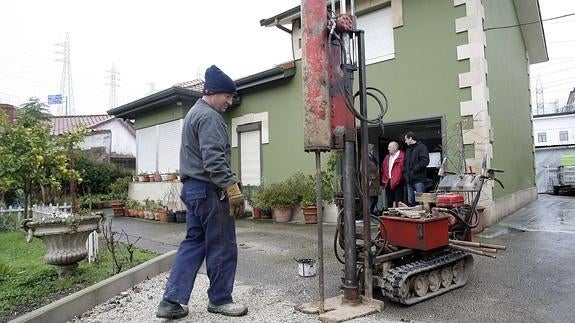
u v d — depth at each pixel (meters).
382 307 3.40
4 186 6.25
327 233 7.55
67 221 4.34
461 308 3.38
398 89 8.33
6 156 6.19
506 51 10.06
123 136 23.14
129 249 5.12
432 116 7.82
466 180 4.75
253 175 11.03
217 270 3.36
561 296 3.58
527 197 11.72
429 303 3.54
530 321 3.05
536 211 9.70
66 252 4.38
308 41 3.32
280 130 10.27
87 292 3.63
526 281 4.07
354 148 3.59
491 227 7.27
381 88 8.58
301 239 6.98
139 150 12.99
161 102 11.34
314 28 3.32
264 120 10.65
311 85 3.29
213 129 3.19
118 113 13.26
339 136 3.38
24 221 4.37
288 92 10.12
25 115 9.27
